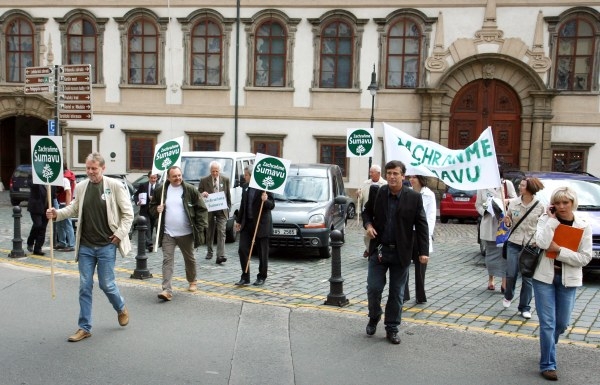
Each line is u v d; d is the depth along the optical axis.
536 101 23.34
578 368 5.88
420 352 6.28
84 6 25.59
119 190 6.53
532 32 23.34
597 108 23.23
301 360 6.00
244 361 5.95
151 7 25.27
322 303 8.23
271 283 9.52
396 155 9.73
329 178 12.98
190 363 5.86
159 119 25.67
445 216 19.91
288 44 24.72
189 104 25.47
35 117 28.83
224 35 25.02
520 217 7.88
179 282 9.44
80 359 5.89
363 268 10.99
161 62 25.42
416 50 24.17
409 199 6.33
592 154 23.41
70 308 7.67
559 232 5.55
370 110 24.55
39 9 25.91
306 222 11.54
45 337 6.53
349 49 24.61
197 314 7.52
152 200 8.49
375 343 6.54
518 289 9.40
